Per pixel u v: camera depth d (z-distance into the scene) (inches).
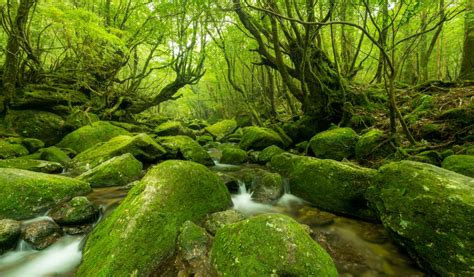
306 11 348.8
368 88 426.0
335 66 376.2
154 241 136.6
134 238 132.0
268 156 369.7
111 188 249.3
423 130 264.7
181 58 628.1
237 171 334.0
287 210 213.6
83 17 373.4
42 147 389.1
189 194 173.8
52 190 204.2
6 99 408.2
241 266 111.5
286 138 449.1
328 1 307.7
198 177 188.2
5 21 391.5
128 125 576.7
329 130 356.2
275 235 117.3
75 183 224.7
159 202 154.2
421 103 319.0
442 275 119.0
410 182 146.0
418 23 389.7
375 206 163.8
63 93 505.0
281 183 246.2
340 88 385.4
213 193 192.2
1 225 156.7
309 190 227.0
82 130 443.2
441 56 815.1
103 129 470.0
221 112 1199.6
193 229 145.8
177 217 155.6
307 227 175.2
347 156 303.4
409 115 302.5
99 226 162.7
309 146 346.6
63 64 545.0
